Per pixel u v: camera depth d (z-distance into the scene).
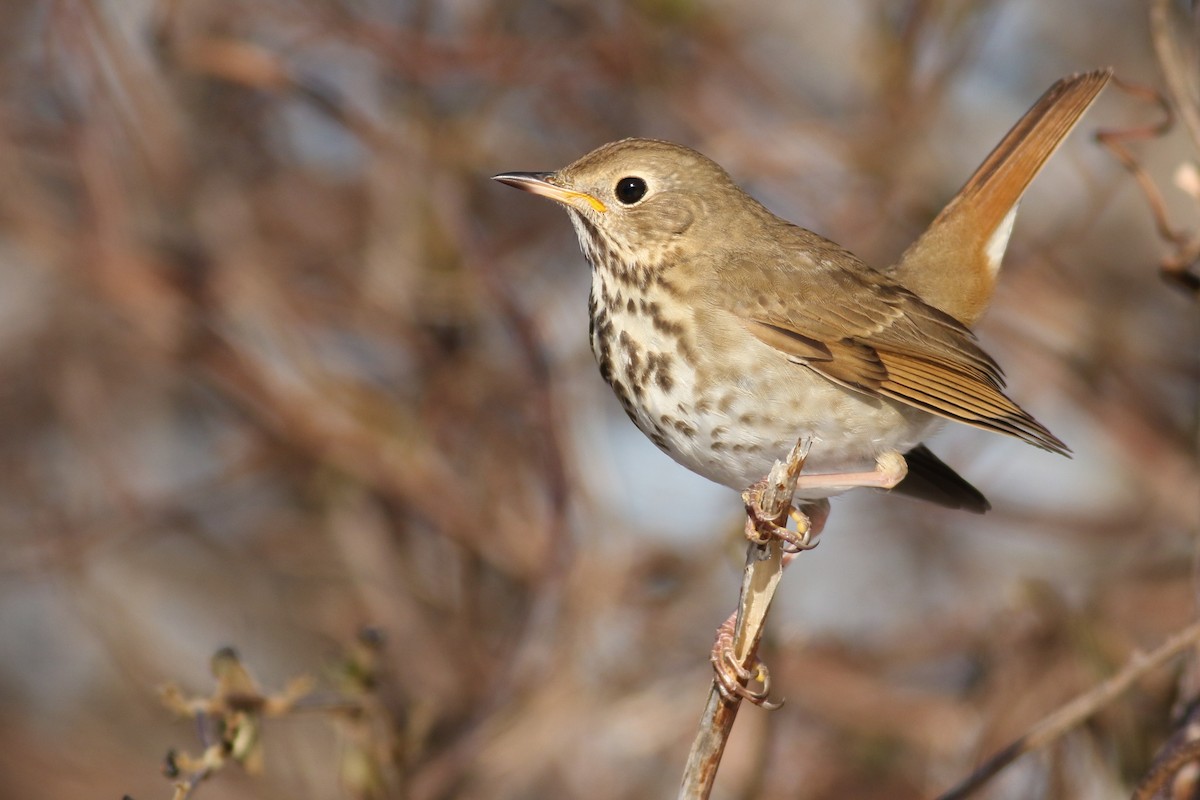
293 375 12.78
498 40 12.56
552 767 11.66
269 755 12.27
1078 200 13.78
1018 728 10.98
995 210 9.94
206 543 13.70
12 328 13.84
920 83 12.99
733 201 9.20
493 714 11.49
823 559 13.88
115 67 12.55
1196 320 13.59
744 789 10.79
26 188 12.73
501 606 12.88
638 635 12.00
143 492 13.67
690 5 12.98
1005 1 13.37
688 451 8.84
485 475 12.77
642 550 12.24
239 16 12.84
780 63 13.77
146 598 13.59
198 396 14.15
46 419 14.02
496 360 12.89
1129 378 13.36
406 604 12.67
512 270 13.19
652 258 8.93
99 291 12.61
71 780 13.28
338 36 12.50
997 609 12.38
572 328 13.19
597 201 9.00
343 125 12.91
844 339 8.85
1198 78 9.25
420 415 12.84
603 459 12.63
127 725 13.59
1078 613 11.33
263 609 13.47
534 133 13.37
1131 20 13.82
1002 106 13.91
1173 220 13.02
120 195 12.67
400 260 12.87
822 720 12.27
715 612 12.27
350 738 9.14
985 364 9.41
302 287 13.19
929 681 12.80
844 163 13.00
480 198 13.41
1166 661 8.62
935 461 9.79
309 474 13.21
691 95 13.19
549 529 11.93
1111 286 13.58
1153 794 7.86
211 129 13.33
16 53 13.22
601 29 13.02
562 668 11.61
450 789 11.23
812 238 9.45
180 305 12.63
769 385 8.70
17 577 13.82
